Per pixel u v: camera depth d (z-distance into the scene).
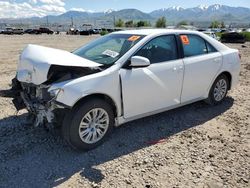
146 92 4.77
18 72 4.49
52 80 4.18
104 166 3.99
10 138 4.71
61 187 3.54
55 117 4.12
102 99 4.34
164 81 4.96
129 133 4.96
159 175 3.81
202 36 5.82
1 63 13.09
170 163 4.10
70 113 4.11
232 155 4.35
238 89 7.94
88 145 4.32
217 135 5.01
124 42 4.98
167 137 4.88
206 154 4.36
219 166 4.05
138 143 4.64
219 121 5.60
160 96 4.99
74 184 3.60
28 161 4.07
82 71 4.30
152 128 5.19
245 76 9.82
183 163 4.11
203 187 3.58
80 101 4.17
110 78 4.34
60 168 3.92
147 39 4.86
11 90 4.85
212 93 6.10
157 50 4.98
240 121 5.64
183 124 5.41
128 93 4.56
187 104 5.75
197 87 5.64
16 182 3.62
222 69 6.05
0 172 3.80
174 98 5.25
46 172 3.83
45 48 4.76
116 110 4.54
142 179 3.72
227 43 35.88
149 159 4.19
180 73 5.19
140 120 5.49
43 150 4.36
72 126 4.12
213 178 3.77
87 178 3.72
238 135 5.04
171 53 5.17
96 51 5.04
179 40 5.33
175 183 3.65
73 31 72.75
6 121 5.36
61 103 3.96
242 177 3.80
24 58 4.42
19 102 4.87
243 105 6.55
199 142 4.74
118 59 4.58
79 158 4.17
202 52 5.75
